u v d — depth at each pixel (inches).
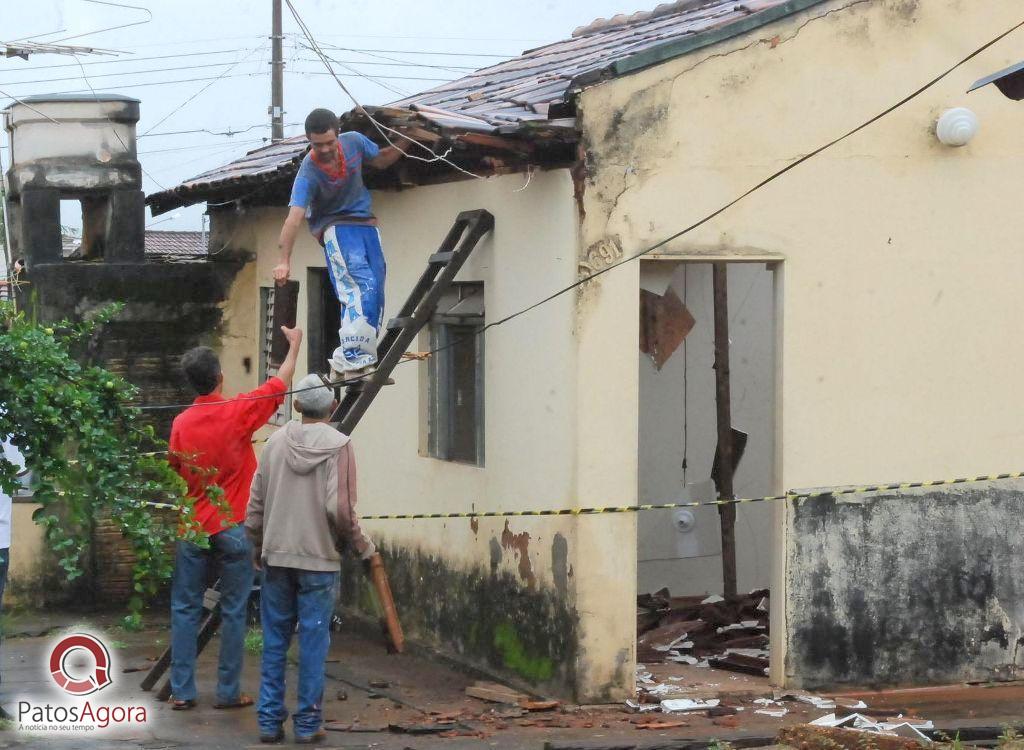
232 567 439.5
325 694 473.7
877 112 467.2
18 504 633.0
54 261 703.1
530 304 461.4
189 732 413.7
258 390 446.3
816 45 458.3
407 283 560.7
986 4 477.7
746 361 621.9
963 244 480.1
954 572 480.7
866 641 471.2
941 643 479.2
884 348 472.4
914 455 477.1
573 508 435.8
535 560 460.1
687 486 615.8
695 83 443.5
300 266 653.3
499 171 471.2
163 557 319.3
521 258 466.6
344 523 402.0
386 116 450.9
